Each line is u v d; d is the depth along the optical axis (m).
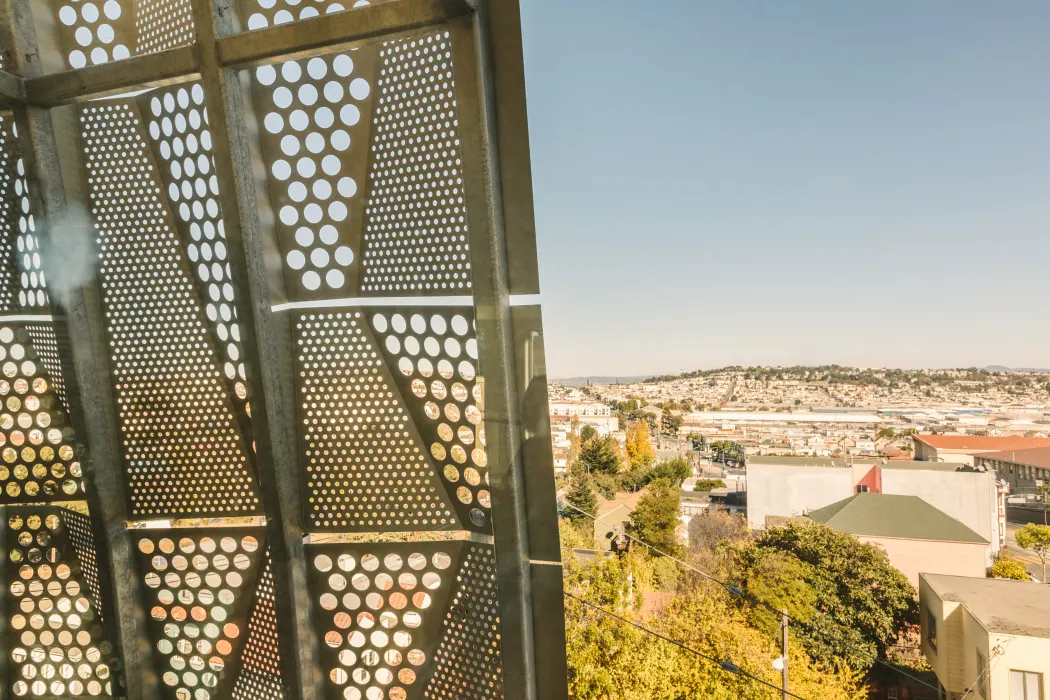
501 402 1.64
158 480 2.09
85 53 2.00
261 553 2.00
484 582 1.78
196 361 2.00
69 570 2.21
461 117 1.58
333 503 1.92
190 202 1.92
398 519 1.87
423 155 1.70
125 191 2.01
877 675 16.89
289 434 1.90
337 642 1.97
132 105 1.96
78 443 2.03
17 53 1.88
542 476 1.69
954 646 12.60
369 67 1.73
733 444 82.88
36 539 2.23
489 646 1.78
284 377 1.89
